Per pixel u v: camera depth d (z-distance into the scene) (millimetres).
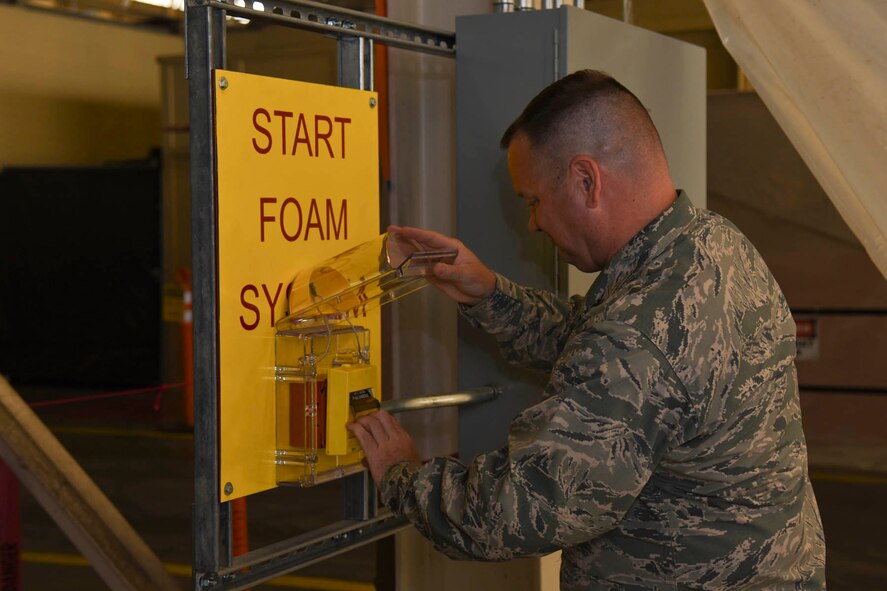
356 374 1503
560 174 1476
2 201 9562
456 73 1953
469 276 1743
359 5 5684
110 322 9180
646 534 1415
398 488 1466
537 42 1869
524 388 1979
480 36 1918
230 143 1348
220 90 1328
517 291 1809
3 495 1540
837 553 4637
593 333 1343
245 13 1378
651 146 1479
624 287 1396
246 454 1405
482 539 1348
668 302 1341
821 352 6023
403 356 2486
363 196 1624
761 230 6004
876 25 1913
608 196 1457
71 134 10273
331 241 1552
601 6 5805
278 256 1442
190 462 6188
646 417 1308
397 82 2441
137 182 9188
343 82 1658
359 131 1612
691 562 1397
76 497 1150
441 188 2434
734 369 1357
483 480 1356
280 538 4824
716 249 1425
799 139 2080
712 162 6027
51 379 9398
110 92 10633
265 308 1422
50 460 1160
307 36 7387
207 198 1331
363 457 1585
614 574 1444
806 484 1525
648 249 1431
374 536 1691
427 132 2432
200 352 1352
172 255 8273
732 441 1365
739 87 7633
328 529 1608
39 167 9508
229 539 1395
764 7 2029
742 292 1414
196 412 1361
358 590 4250
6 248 9508
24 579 4371
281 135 1440
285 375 1463
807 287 5988
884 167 1915
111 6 8586
